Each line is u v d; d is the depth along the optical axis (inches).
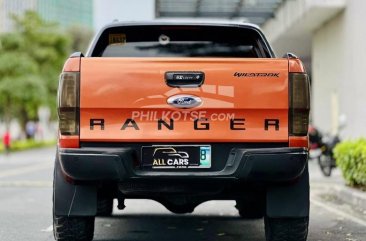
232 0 932.0
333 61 973.8
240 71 218.7
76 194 225.3
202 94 218.2
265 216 245.6
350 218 359.3
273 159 213.9
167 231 315.0
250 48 291.9
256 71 218.5
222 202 442.6
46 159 1119.6
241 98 217.9
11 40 1841.8
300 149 216.7
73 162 213.3
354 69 848.9
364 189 440.5
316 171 732.7
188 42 289.1
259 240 289.9
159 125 217.8
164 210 399.2
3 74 1812.3
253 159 213.8
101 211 358.0
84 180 217.9
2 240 287.6
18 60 1780.3
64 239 237.9
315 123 1120.2
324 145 650.8
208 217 368.5
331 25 981.2
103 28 274.2
